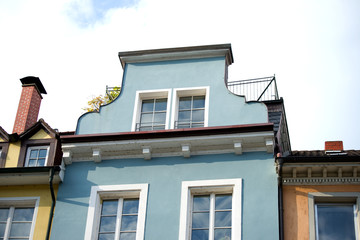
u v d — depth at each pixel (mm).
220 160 17984
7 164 19359
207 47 20078
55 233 17688
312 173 17203
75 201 18125
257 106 18672
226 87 19281
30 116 22703
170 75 19953
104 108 19625
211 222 17172
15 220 18406
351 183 17000
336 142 19453
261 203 17016
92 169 18609
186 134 18203
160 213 17406
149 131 18359
